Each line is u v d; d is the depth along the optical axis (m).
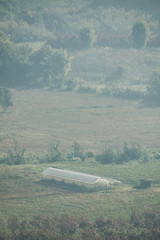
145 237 137.62
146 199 175.12
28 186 190.88
